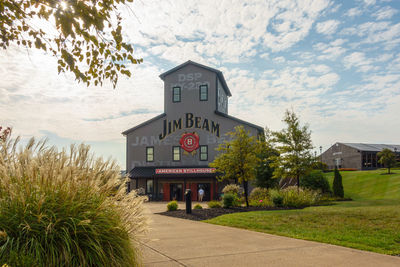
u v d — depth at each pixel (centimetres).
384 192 2972
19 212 386
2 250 349
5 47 555
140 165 3678
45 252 369
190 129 3628
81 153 482
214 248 673
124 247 437
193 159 3566
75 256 387
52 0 428
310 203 1966
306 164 2084
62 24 439
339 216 1116
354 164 5975
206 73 3694
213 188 3391
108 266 399
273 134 2164
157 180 3484
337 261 562
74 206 416
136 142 3728
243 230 945
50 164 436
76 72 516
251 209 1656
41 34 536
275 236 828
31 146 475
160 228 991
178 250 652
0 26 532
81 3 433
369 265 536
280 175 2186
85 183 454
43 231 380
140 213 517
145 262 554
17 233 380
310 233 859
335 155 6556
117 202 491
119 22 538
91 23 454
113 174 494
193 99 3678
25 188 409
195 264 542
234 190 2630
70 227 399
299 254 617
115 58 564
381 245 700
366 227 899
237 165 1942
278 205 1817
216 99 3647
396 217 1027
